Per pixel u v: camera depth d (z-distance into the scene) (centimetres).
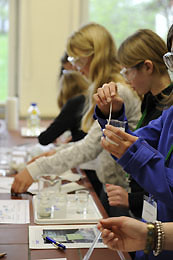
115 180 217
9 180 219
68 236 150
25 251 136
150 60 174
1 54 499
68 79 278
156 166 120
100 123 149
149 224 111
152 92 179
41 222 161
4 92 506
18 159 265
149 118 182
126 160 121
